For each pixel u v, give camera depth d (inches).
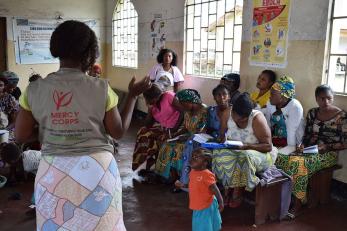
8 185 152.3
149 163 166.1
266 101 156.5
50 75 57.3
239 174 116.9
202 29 214.5
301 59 148.6
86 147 57.2
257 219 119.0
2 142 155.1
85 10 335.9
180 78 218.1
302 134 136.6
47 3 319.6
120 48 326.3
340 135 130.5
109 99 57.3
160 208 132.9
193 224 104.7
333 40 138.4
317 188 134.2
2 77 181.9
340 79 137.9
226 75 174.9
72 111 55.5
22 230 116.0
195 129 148.0
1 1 302.5
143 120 287.4
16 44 314.5
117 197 60.8
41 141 59.8
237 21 188.1
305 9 144.9
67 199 56.4
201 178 100.1
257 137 122.2
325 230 117.4
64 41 55.9
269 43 162.6
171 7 237.3
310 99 146.8
